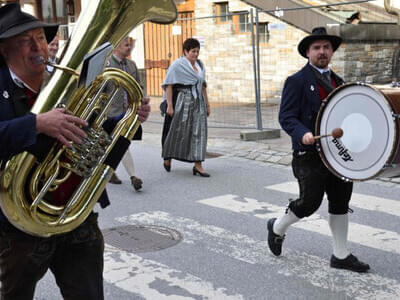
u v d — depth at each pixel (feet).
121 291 14.08
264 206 21.12
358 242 17.04
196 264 15.72
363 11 49.49
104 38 8.20
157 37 54.03
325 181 14.33
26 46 8.27
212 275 14.97
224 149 31.55
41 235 8.23
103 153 8.58
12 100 8.30
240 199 22.09
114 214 20.49
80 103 8.25
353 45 41.47
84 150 8.33
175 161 29.22
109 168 8.76
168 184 24.66
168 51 53.62
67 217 8.41
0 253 8.65
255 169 27.04
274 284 14.33
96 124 8.55
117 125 8.99
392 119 11.98
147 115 9.35
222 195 22.70
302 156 14.28
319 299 13.43
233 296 13.70
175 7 9.10
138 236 18.08
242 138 33.19
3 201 7.88
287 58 44.98
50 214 8.38
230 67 48.39
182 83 25.39
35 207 8.07
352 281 14.37
